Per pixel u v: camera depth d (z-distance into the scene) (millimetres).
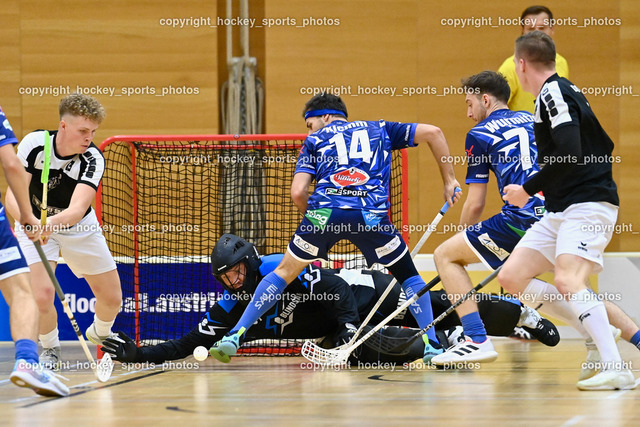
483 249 15273
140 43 26750
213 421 9172
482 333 14984
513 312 18016
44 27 26750
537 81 13250
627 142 26797
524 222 15000
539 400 10742
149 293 20531
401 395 11367
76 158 15461
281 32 26750
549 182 12211
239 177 21672
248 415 9594
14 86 26844
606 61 26781
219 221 22000
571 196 12383
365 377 13891
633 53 26766
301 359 17969
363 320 17328
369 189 15398
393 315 15250
